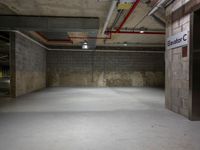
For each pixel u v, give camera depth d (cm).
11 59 640
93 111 428
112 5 392
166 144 238
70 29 544
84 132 283
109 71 1152
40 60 985
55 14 521
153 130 293
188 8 355
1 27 527
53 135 271
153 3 428
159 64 1171
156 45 1090
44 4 451
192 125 319
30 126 312
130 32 714
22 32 667
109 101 573
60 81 1128
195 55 344
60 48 1101
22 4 452
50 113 407
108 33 718
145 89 970
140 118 365
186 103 368
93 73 1145
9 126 312
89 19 543
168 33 443
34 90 883
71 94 748
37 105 502
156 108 464
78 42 980
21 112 415
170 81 438
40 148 227
